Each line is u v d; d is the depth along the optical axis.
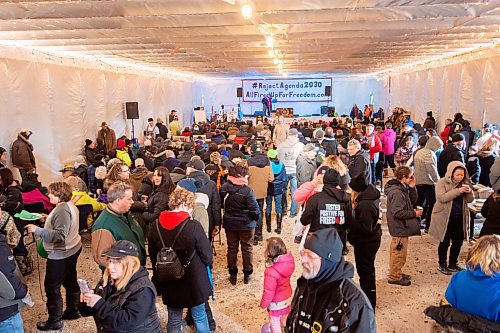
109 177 5.37
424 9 5.99
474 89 11.94
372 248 4.21
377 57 13.67
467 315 2.67
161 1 5.32
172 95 20.20
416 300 4.83
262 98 24.44
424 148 7.10
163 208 4.37
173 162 7.12
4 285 2.90
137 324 2.66
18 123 9.06
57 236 4.08
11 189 5.52
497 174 6.28
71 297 4.48
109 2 5.29
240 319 4.50
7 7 5.46
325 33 8.30
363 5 5.43
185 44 9.52
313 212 4.01
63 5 5.36
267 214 7.39
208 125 17.48
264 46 9.82
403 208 5.06
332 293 2.19
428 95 15.88
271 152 7.12
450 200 5.23
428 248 6.47
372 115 21.44
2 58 8.52
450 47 11.43
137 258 2.77
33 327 4.38
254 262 6.04
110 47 9.84
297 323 2.30
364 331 2.11
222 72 20.19
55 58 10.41
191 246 3.41
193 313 3.59
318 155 7.44
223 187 5.19
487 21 7.12
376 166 11.11
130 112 14.45
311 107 25.00
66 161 10.95
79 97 11.57
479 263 2.67
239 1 5.27
